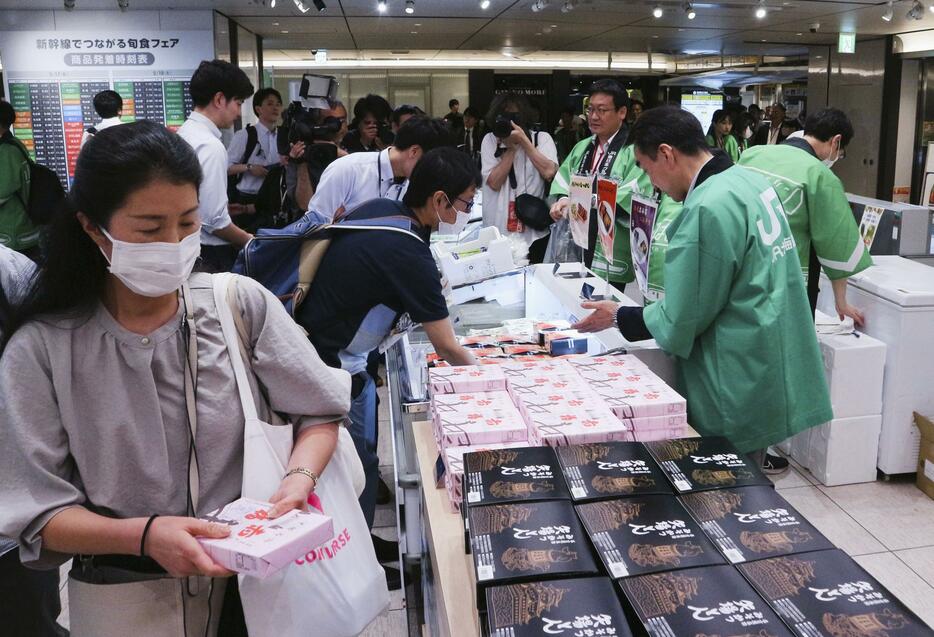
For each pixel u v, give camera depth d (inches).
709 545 49.8
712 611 43.0
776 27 399.9
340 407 52.9
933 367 131.6
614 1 318.0
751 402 85.9
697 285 83.2
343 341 84.4
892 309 131.3
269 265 83.5
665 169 90.2
